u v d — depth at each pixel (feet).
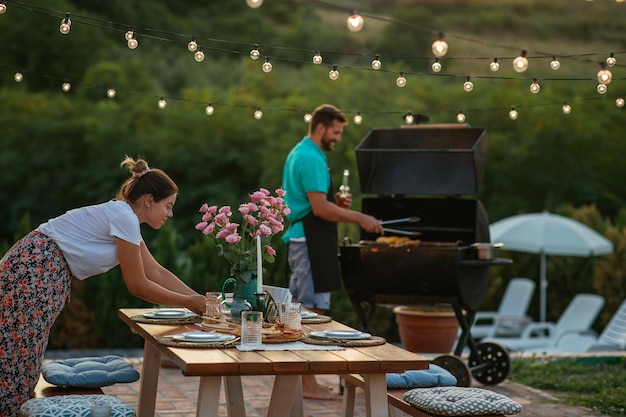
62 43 64.80
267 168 58.13
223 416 15.84
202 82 67.41
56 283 12.14
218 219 12.69
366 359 10.40
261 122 61.67
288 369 10.09
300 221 17.69
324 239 17.48
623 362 22.79
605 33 66.18
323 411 16.43
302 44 70.95
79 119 61.52
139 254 12.32
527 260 35.65
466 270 18.01
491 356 19.62
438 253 17.63
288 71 68.54
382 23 73.05
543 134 61.00
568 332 30.48
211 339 11.19
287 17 73.77
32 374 12.01
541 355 23.94
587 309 31.53
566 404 17.85
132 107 62.90
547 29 66.85
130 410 10.71
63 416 10.36
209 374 9.86
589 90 63.52
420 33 70.69
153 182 12.65
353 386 14.38
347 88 63.16
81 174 59.57
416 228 20.10
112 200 12.98
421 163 20.34
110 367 13.42
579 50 65.36
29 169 60.39
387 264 18.01
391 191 20.18
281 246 26.17
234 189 61.31
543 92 63.05
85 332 27.32
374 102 62.44
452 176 19.99
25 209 59.52
